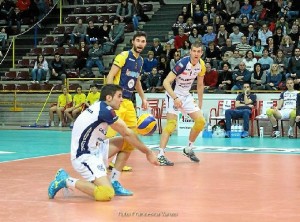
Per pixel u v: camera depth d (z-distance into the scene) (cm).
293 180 898
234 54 2364
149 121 840
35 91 2678
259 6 2681
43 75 2730
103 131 739
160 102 2255
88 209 657
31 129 2425
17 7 3219
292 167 1084
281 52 2286
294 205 680
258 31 2523
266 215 620
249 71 2239
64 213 634
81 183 723
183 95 1156
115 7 3139
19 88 2739
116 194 757
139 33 1008
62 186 731
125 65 1001
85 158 726
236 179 912
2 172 1004
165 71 2392
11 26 3188
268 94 2120
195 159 1180
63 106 2503
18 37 3162
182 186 836
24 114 2681
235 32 2539
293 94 2042
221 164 1138
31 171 1018
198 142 1806
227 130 2062
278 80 2188
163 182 878
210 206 674
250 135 2103
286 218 605
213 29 2623
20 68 2928
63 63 2736
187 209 655
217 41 2547
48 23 3250
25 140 1844
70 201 711
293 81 2078
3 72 2942
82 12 3198
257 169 1051
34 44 3083
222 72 2277
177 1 3155
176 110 1146
